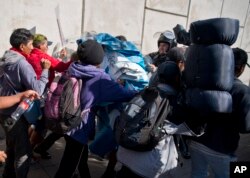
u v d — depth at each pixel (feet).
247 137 17.37
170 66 7.87
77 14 16.66
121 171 7.99
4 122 8.78
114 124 8.22
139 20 19.97
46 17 15.39
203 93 6.66
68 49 13.71
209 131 7.49
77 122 8.15
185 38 11.72
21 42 8.95
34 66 10.44
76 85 8.20
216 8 26.08
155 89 7.50
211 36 6.50
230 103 6.66
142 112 7.15
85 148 9.75
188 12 23.36
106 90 8.32
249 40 31.32
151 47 21.29
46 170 11.73
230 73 6.54
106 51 9.88
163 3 21.15
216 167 7.68
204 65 6.61
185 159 11.84
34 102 8.91
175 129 7.36
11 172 9.85
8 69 8.75
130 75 9.26
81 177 10.05
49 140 12.19
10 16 14.16
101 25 17.99
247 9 29.84
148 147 7.16
